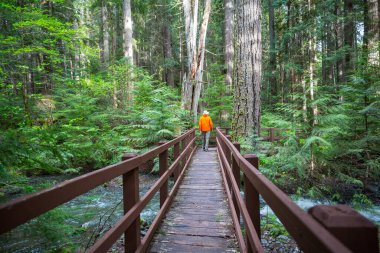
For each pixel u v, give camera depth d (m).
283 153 7.78
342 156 8.35
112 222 5.43
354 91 7.87
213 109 17.28
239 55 9.10
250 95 8.91
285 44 18.22
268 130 12.22
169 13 24.22
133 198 2.66
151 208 6.81
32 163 3.44
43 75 13.06
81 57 17.41
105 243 1.87
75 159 9.47
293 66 14.47
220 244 3.36
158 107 10.91
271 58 21.25
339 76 17.17
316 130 7.07
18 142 2.94
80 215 5.83
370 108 7.10
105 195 7.83
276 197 1.22
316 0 13.35
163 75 30.42
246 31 8.88
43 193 1.22
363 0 15.11
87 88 13.39
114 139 10.56
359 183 7.35
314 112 7.18
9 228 1.01
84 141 9.68
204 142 11.89
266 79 21.47
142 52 30.95
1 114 4.73
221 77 18.25
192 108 13.84
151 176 10.21
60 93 12.73
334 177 7.93
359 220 0.88
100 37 24.97
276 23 24.42
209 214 4.40
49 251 2.76
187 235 3.62
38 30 9.88
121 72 14.29
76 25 17.55
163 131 9.52
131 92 13.78
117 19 26.75
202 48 13.83
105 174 1.91
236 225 3.38
